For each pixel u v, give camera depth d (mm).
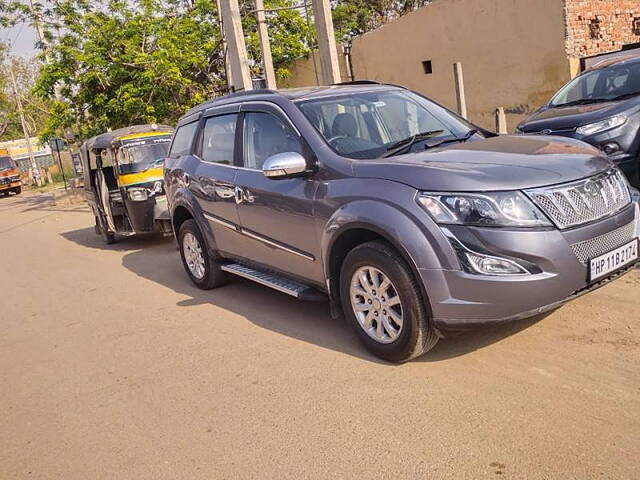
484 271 3477
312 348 4602
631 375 3506
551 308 3561
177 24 18609
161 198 9828
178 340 5262
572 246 3514
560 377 3592
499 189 3488
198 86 18734
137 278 8016
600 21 13312
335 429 3432
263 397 3955
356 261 4047
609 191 3799
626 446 2865
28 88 41219
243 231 5395
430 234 3582
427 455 3049
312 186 4414
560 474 2740
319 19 12109
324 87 5383
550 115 7645
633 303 4516
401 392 3707
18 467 3613
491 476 2805
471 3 14516
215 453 3396
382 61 17344
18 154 48000
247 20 20000
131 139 10109
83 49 17516
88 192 11523
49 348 5664
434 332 3799
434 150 4242
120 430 3842
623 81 7852
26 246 12773
